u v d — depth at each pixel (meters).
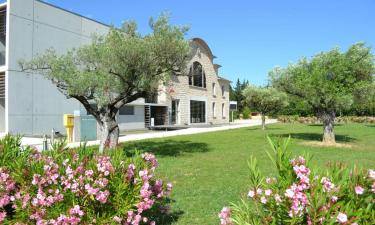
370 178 2.48
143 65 10.70
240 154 12.16
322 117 16.19
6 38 19.12
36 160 4.18
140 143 16.09
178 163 10.14
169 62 11.41
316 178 2.51
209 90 40.78
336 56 15.14
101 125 11.20
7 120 18.95
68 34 22.78
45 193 3.61
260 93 26.62
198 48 38.44
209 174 8.43
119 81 11.19
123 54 10.41
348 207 2.32
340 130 26.06
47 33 21.33
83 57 11.44
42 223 3.47
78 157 4.16
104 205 3.63
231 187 7.03
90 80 10.43
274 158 2.80
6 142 4.90
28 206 3.62
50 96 21.56
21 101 19.72
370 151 13.09
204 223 4.86
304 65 16.19
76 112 18.34
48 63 11.07
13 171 3.97
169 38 10.94
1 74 19.94
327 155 11.80
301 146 14.50
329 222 2.26
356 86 14.79
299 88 15.42
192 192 6.59
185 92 35.72
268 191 2.59
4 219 3.78
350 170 2.72
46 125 21.30
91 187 3.48
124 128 27.28
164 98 32.25
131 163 3.96
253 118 60.97
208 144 15.63
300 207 2.35
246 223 2.67
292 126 33.12
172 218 5.06
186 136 20.42
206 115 39.88
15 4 19.39
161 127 29.64
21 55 19.73
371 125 33.72
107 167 3.70
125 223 3.64
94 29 24.81
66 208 3.56
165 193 4.42
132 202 3.69
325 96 14.94
